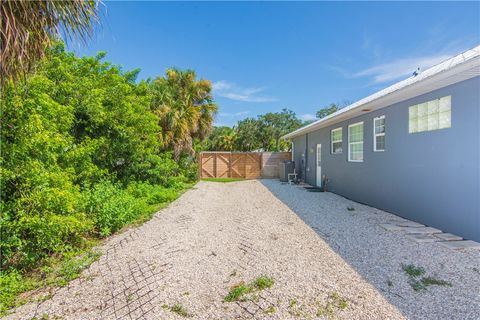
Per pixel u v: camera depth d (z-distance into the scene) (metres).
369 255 3.91
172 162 11.24
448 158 4.89
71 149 5.16
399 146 6.26
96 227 5.12
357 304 2.67
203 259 3.89
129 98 7.88
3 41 1.92
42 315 2.62
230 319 2.50
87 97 6.39
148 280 3.26
